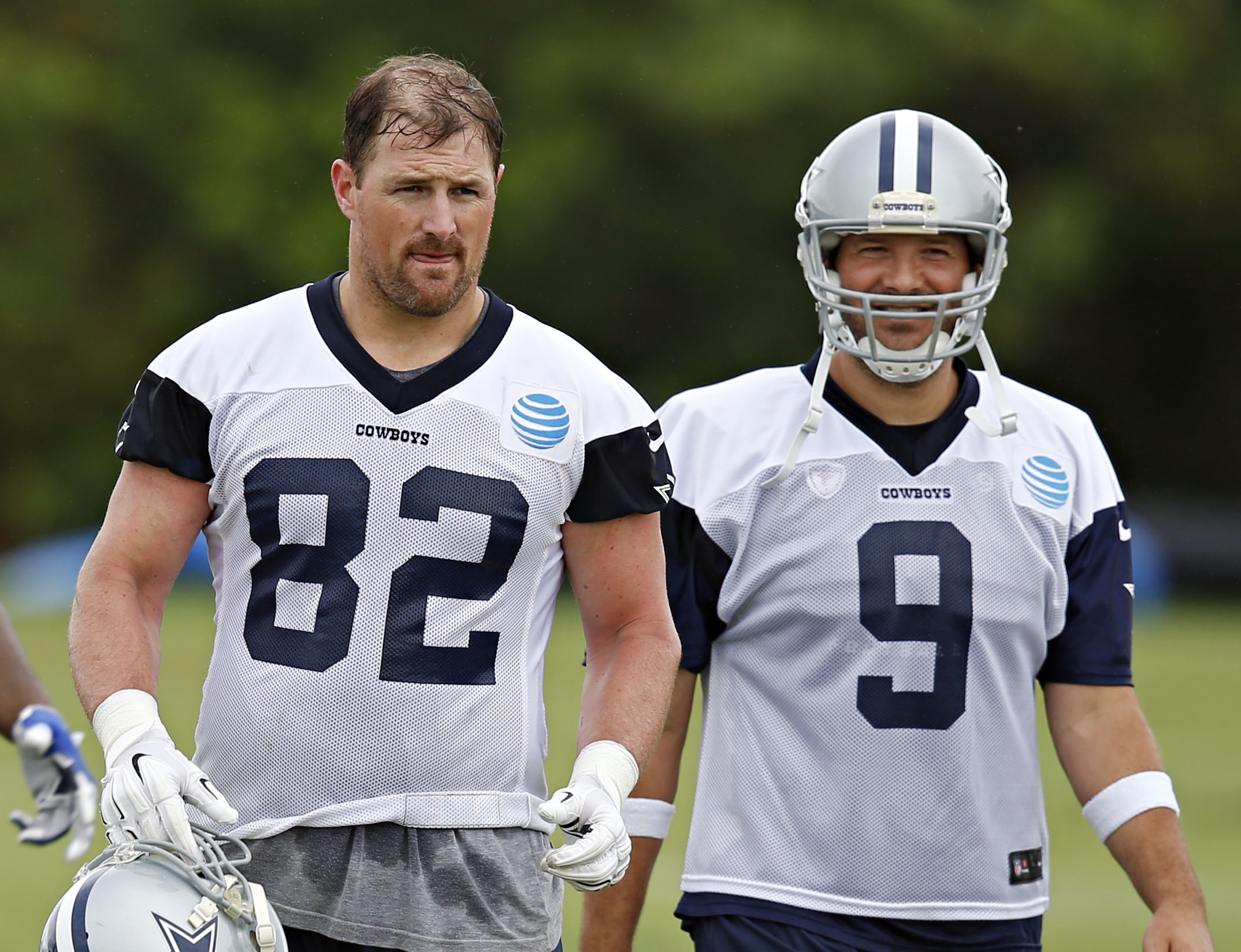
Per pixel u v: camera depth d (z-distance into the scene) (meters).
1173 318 99.75
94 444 95.12
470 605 12.03
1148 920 25.30
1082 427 14.59
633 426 12.60
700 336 94.81
